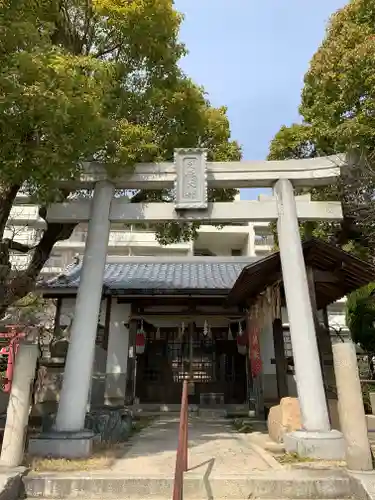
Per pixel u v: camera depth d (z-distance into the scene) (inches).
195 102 336.8
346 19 354.0
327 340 368.5
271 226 553.9
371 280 350.9
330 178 313.0
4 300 304.2
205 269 675.4
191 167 315.6
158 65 319.0
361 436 201.3
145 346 586.9
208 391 570.6
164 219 311.1
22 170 212.2
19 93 188.4
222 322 600.7
